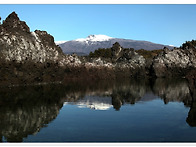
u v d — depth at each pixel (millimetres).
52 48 46906
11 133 12891
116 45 74688
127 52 71562
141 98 26344
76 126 14281
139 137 12156
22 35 40344
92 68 57500
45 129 13648
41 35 46906
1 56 34781
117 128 13828
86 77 54625
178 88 37219
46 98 24938
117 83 45906
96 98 26031
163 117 16812
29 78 38250
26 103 21812
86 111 18906
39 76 40469
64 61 49594
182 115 17500
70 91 31656
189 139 11867
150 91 33188
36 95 26688
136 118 16516
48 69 42938
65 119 16156
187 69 69125
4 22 40750
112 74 61062
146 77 68250
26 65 38031
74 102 23156
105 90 33906
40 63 41094
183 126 14312
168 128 13867
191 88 22953
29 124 14758
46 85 38094
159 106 21312
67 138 12008
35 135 12539
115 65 65312
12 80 35500
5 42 36125
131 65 68250
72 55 57688
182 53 72188
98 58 63062
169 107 20812
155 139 11859
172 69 68312
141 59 70750
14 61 36156
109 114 17859
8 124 14742
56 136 12352
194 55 72625
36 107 20156
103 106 21125
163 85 42312
